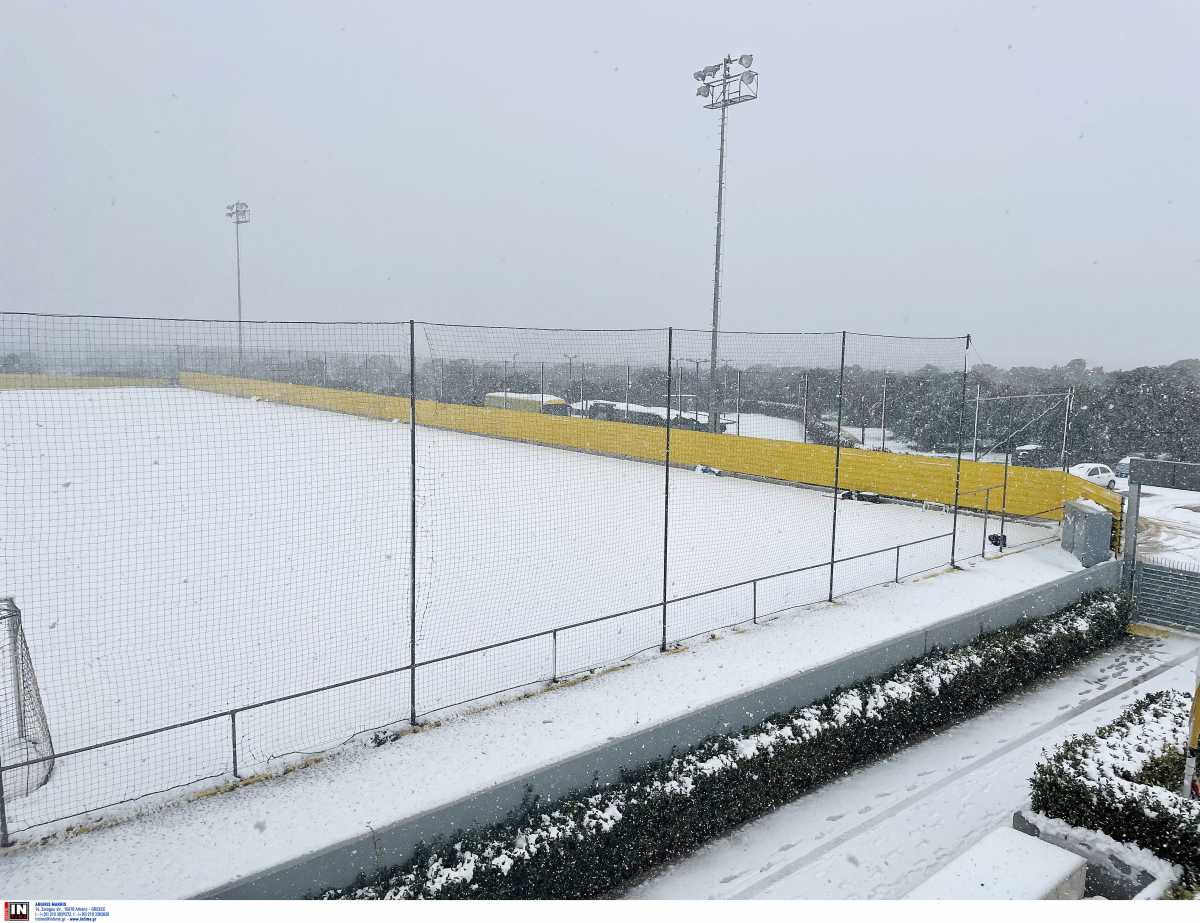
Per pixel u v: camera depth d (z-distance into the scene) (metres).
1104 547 12.73
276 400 22.09
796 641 9.12
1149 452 28.31
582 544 14.03
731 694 7.59
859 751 8.04
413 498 6.88
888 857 6.51
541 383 23.92
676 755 7.04
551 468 20.78
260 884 4.89
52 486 17.56
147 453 20.14
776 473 20.44
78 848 5.19
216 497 17.08
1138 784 6.12
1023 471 16.31
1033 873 5.44
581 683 7.95
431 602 10.88
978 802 7.35
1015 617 10.71
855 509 17.47
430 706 7.55
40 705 6.75
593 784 6.50
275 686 8.08
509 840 5.83
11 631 6.82
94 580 11.80
